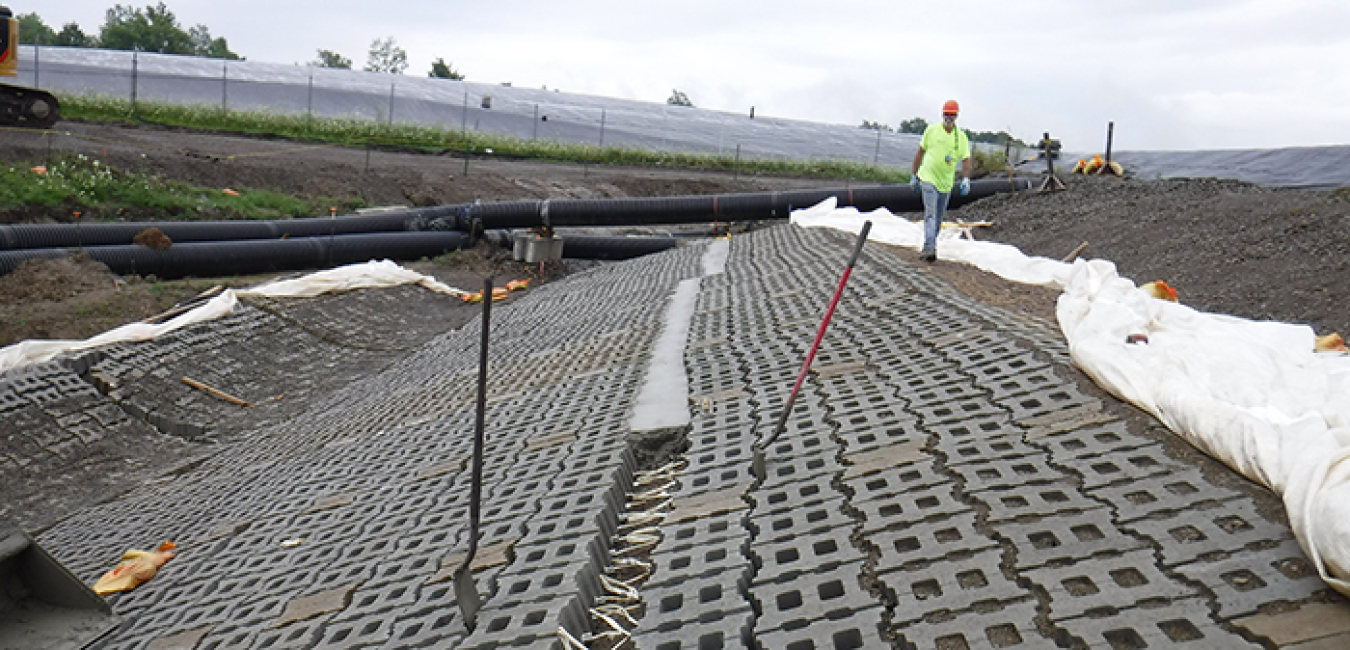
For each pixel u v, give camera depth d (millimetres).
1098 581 3359
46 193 18484
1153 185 17125
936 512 4172
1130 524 3701
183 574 6418
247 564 6195
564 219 20516
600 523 5012
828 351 7438
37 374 10969
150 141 25734
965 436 5004
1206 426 4152
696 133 51656
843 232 14148
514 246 20766
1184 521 3639
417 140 35156
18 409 10305
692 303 11453
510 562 4828
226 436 10938
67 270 14867
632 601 4301
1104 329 6215
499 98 55594
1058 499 4043
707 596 4059
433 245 20125
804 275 11266
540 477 6086
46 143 21438
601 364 9172
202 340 12906
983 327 7070
